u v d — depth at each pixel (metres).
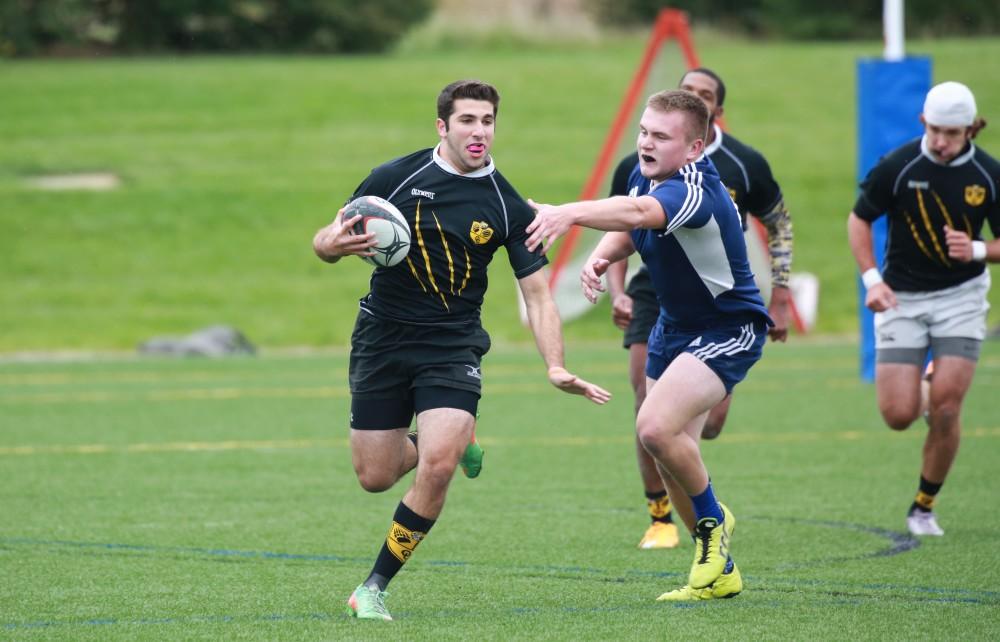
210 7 163.38
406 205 19.25
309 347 69.88
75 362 61.34
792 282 72.38
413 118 118.81
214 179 99.25
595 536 25.59
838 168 101.00
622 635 17.72
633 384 25.86
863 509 28.14
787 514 27.62
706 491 19.78
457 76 133.62
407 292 19.27
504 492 30.66
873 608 19.34
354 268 84.06
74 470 33.59
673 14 62.84
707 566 19.83
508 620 18.70
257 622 18.56
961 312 25.20
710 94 25.09
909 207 25.12
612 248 20.86
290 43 168.75
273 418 43.25
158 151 107.12
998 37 170.50
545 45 171.00
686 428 20.17
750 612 19.09
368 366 19.62
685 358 19.81
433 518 18.88
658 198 18.55
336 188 97.56
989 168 24.91
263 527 26.39
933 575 21.73
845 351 63.16
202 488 31.03
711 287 19.69
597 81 131.25
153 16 164.00
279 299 77.81
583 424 42.03
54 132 112.25
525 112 119.38
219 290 78.88
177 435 39.66
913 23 174.00
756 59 141.00
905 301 25.61
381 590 18.97
